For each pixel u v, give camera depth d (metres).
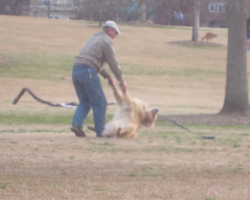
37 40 45.31
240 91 20.06
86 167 6.93
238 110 20.09
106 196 5.34
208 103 27.97
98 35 10.15
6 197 5.21
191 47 49.03
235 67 20.05
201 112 22.95
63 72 34.16
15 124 15.23
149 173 6.63
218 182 6.12
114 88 10.33
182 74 37.50
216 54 46.59
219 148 9.00
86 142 9.37
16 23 53.56
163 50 46.44
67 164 7.11
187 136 11.33
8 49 39.59
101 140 9.82
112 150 8.46
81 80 9.99
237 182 6.12
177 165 7.19
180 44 50.03
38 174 6.39
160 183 6.03
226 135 12.13
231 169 6.91
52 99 25.39
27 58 36.97
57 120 16.97
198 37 52.19
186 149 8.77
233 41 19.91
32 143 9.06
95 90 10.05
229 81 20.20
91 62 9.97
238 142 10.05
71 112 19.84
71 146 8.79
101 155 7.93
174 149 8.75
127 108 10.36
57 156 7.72
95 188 5.71
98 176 6.36
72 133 11.63
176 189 5.72
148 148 8.80
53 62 36.66
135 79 34.41
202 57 44.81
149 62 40.69
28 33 48.41
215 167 7.05
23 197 5.22
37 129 13.20
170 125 16.33
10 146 8.59
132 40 50.41
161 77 35.81
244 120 18.91
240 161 7.55
